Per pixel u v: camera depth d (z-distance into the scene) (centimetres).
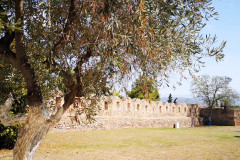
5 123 596
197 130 3144
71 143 1549
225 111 4800
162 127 3466
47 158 1056
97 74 538
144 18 369
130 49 434
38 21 558
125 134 2247
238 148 1502
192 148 1473
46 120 520
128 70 492
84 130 2375
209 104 4669
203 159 1119
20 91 896
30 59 571
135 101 3275
